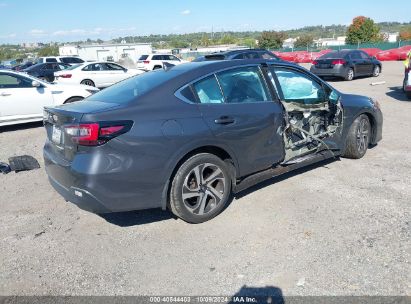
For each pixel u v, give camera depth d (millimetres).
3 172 5547
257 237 3430
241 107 3900
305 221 3670
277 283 2783
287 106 4297
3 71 8516
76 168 3166
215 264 3055
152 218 3906
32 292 2814
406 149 5887
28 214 4133
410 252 3064
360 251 3113
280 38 69062
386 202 3992
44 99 8836
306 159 4633
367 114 5469
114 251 3314
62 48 60094
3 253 3352
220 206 3830
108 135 3121
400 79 16844
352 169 5059
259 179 4180
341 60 16797
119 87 4098
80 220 3941
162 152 3328
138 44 56812
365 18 64750
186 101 3586
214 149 3799
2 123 8422
